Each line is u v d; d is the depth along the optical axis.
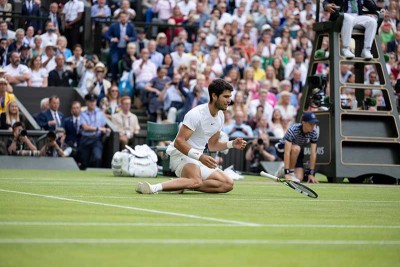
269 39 44.75
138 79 39.72
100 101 38.06
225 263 9.77
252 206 17.14
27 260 9.58
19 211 14.75
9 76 37.66
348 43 29.50
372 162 29.44
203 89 37.94
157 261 9.71
